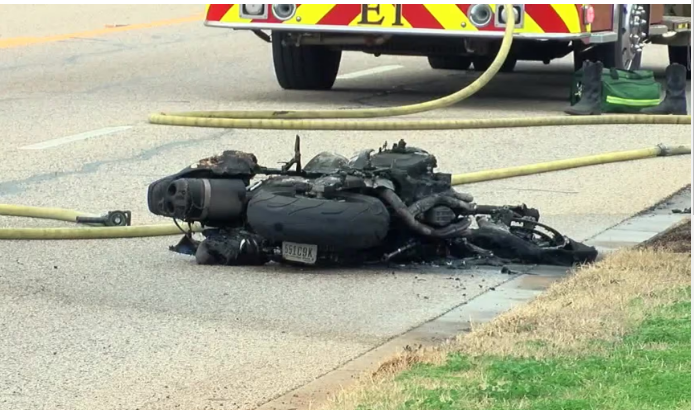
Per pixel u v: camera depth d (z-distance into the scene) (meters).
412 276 30.41
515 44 58.72
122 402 21.59
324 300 28.16
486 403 19.88
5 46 75.38
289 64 60.22
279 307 27.56
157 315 26.81
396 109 51.09
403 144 32.06
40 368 23.33
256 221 30.14
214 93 59.94
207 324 26.23
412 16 53.03
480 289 29.28
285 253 30.50
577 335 23.55
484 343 23.33
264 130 49.53
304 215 29.83
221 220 31.16
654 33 62.62
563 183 41.72
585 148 47.44
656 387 20.45
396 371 21.84
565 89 64.06
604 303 25.80
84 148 45.81
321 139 48.00
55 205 37.47
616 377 21.03
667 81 54.34
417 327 26.27
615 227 35.72
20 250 32.31
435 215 30.89
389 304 27.94
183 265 31.16
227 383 22.58
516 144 47.91
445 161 44.59
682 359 21.81
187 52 75.25
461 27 52.50
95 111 53.62
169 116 50.56
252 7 55.09
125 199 38.44
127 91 59.91
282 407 21.23
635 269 28.86
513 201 38.94
